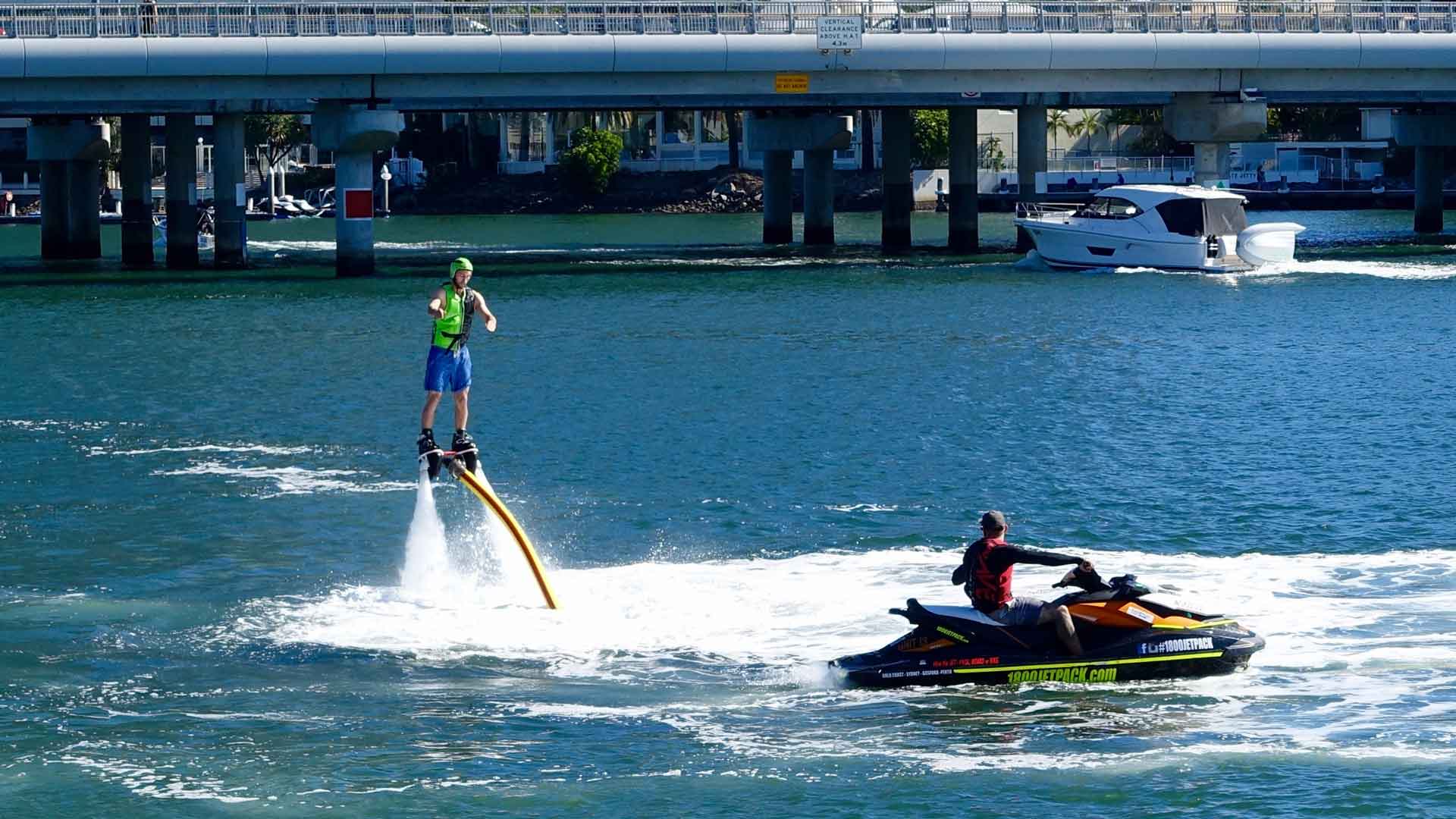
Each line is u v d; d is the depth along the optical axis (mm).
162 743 41594
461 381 51500
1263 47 171750
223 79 159375
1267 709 42188
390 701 44250
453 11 167625
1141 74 174500
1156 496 67875
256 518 65500
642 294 151875
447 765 40062
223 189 181000
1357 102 187750
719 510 65812
